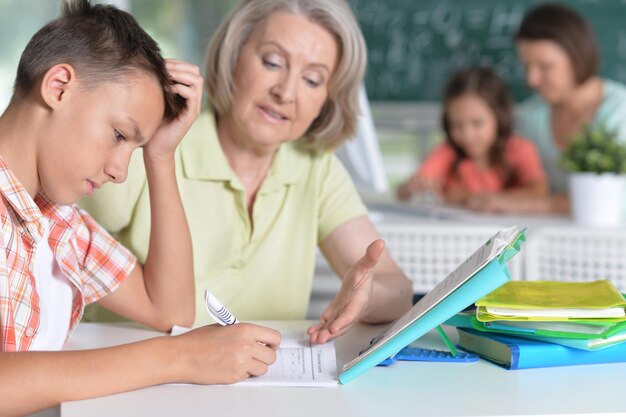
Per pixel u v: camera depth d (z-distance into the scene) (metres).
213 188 1.48
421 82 3.73
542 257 2.38
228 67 1.44
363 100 2.21
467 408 0.91
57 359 0.92
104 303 1.25
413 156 3.79
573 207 2.51
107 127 0.98
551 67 2.92
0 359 0.90
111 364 0.94
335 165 1.60
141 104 1.00
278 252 1.54
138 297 1.25
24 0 3.70
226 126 1.50
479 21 3.65
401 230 2.36
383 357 1.00
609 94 2.93
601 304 1.08
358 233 1.55
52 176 0.99
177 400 0.92
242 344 0.99
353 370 0.99
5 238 1.01
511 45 3.64
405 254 2.38
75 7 1.02
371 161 2.29
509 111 3.08
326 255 1.59
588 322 1.05
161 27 3.82
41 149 0.98
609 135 2.52
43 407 0.91
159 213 1.25
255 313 1.54
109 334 1.23
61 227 1.12
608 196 2.45
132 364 0.95
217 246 1.49
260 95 1.42
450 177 3.16
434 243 2.37
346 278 1.21
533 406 0.91
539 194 2.95
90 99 0.97
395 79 3.74
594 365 1.08
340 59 1.47
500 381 1.01
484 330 1.10
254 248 1.53
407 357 1.10
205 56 1.49
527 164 3.06
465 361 1.09
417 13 3.69
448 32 3.68
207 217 1.48
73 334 1.22
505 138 3.08
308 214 1.55
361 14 3.70
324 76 1.45
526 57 2.98
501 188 3.10
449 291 0.97
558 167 3.09
